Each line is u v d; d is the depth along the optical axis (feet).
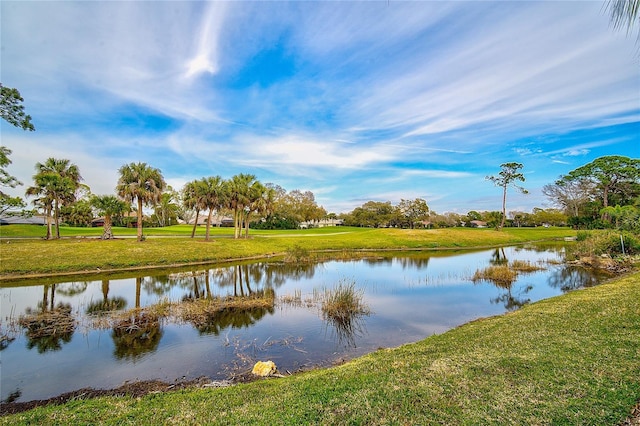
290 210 270.05
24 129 54.39
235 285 61.11
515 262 79.77
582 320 27.71
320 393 17.40
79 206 203.21
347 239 143.33
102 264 75.56
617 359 19.03
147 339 32.40
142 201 106.93
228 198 125.18
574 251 92.02
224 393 18.92
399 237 150.51
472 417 14.17
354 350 29.53
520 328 27.55
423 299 48.42
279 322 37.83
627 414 13.80
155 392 21.25
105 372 25.20
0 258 69.62
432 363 20.68
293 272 75.72
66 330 34.91
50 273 69.26
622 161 180.96
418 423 13.98
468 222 344.69
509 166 202.90
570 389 16.05
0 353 28.99
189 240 111.34
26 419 16.33
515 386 16.70
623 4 10.67
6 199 84.38
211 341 31.83
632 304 31.27
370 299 48.47
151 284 61.67
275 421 14.66
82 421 15.84
